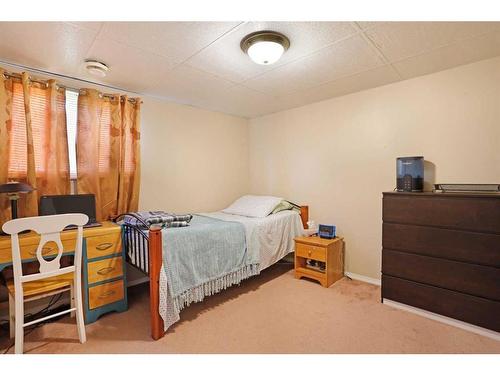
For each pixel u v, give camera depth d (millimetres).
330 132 3045
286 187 3545
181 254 1955
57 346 1728
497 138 2016
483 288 1804
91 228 2084
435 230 1999
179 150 3176
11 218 1896
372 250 2744
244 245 2455
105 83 2488
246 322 2014
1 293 2002
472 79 2107
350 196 2893
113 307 2141
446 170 2254
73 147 2398
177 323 2002
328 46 1825
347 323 1989
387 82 2521
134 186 2668
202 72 2256
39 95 2148
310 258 2770
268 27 1587
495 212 1758
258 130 3912
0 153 1924
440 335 1822
